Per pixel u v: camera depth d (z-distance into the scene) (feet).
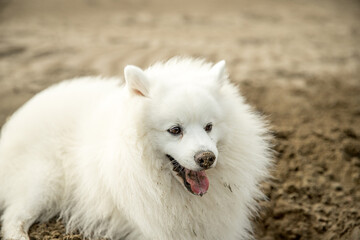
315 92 21.49
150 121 9.35
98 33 31.78
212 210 10.55
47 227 11.15
